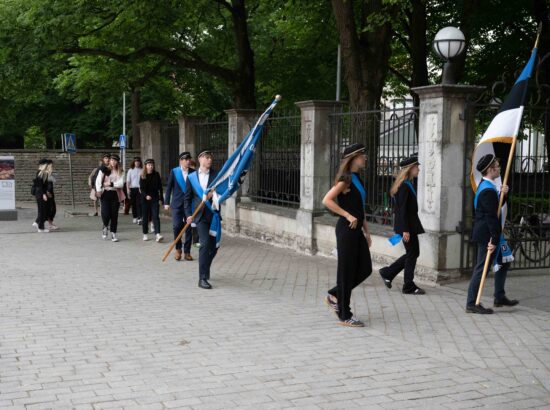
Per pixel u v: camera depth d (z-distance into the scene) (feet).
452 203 30.04
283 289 29.91
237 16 64.75
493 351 20.20
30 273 33.86
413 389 16.84
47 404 15.66
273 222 45.24
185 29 70.33
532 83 55.67
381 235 33.94
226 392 16.55
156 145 70.79
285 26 73.82
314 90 75.41
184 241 38.55
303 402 15.90
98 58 71.46
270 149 46.88
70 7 59.16
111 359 19.24
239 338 21.56
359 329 22.74
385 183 34.58
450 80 29.96
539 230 32.42
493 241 23.98
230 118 50.72
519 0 55.88
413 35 56.65
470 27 51.42
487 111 31.19
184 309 25.75
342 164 22.70
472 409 15.55
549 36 57.26
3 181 62.13
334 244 38.81
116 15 63.21
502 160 27.66
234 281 31.86
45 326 23.00
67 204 86.99
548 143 32.86
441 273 29.99
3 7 61.77
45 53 61.82
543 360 19.35
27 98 70.33
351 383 17.28
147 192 47.24
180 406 15.58
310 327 23.02
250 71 66.23
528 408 15.64
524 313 24.77
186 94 88.99
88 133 111.65
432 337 21.74
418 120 32.24
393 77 81.35
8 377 17.61
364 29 43.11
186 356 19.57
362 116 36.27
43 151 85.87
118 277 32.83
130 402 15.81
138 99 93.30
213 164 55.47
